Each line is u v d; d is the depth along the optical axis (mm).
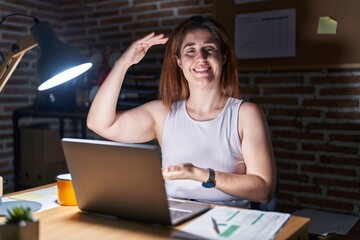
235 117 1658
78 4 3662
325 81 2627
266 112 2844
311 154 2705
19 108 3412
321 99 2646
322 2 2578
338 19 2543
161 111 1813
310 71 2672
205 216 1229
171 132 1724
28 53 3471
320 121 2660
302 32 2656
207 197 1586
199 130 1676
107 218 1240
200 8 3070
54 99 3312
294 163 2768
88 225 1176
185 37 1736
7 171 3373
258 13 2789
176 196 1632
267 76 2820
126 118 1787
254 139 1592
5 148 3340
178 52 1770
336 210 2631
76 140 1228
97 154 1188
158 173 1101
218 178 1384
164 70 1819
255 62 2838
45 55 1340
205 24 1753
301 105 2717
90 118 1757
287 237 1067
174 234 1091
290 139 2773
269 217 1208
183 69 1730
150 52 3299
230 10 2893
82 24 3662
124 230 1131
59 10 3748
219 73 1719
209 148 1651
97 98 1747
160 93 1842
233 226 1132
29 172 3205
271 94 2818
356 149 2553
